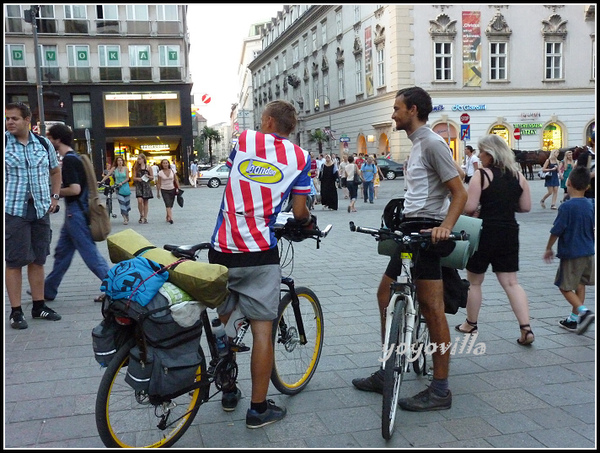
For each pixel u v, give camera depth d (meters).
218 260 3.25
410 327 3.43
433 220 3.56
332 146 45.78
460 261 3.61
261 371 3.26
